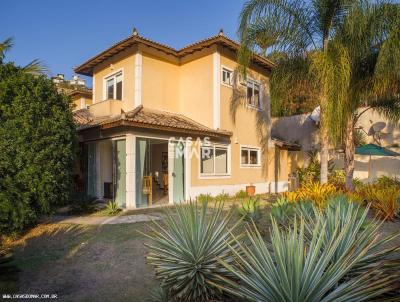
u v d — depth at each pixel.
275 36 12.23
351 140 13.40
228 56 16.66
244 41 12.44
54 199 8.62
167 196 15.84
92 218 10.41
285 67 13.09
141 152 13.02
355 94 12.64
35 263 6.44
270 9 11.91
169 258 3.90
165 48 16.12
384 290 2.39
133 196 12.42
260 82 19.14
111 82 17.44
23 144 7.89
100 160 14.96
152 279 5.52
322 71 10.73
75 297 5.00
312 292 2.41
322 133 12.13
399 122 17.72
